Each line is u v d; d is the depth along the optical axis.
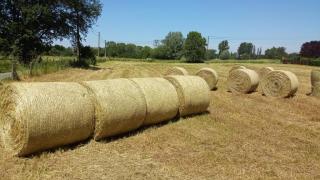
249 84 16.55
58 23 36.41
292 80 15.61
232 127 9.84
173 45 80.06
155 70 31.98
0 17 34.62
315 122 11.02
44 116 6.74
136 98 8.60
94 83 7.97
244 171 6.61
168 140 8.33
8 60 33.66
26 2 34.75
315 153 7.86
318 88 16.38
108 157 7.02
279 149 8.03
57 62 32.72
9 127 6.84
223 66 44.50
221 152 7.64
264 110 12.66
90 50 44.56
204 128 9.59
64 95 7.17
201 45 67.31
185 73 19.42
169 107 9.73
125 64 47.78
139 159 7.00
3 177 5.84
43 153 6.95
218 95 15.98
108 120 7.84
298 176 6.55
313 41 64.25
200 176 6.32
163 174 6.32
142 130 9.06
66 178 5.96
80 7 37.22
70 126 7.18
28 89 6.79
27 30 33.91
